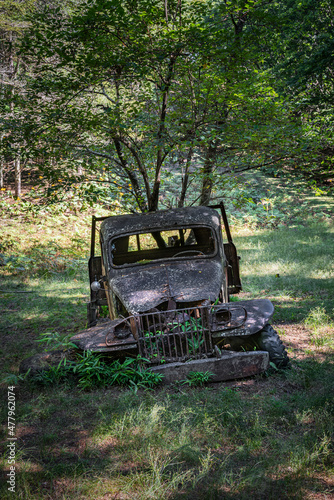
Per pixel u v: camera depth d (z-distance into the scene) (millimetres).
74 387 4355
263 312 4504
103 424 3490
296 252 11914
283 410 3539
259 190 21312
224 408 3629
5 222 16344
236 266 6660
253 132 6965
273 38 7672
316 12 19297
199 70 6629
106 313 7457
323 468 2811
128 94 7859
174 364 4180
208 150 8172
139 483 2734
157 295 4660
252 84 7426
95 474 2857
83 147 7613
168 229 5766
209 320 4328
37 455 3148
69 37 6297
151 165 8648
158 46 6344
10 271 12102
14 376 4215
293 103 9047
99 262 6941
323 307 6797
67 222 16828
